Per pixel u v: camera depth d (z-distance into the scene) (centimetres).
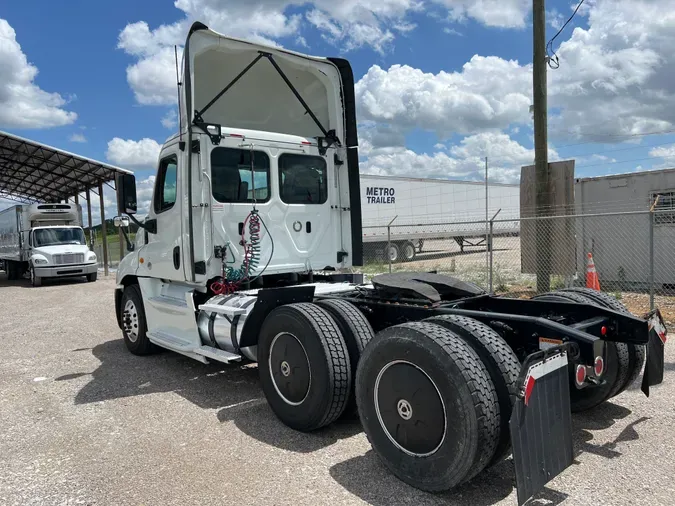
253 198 594
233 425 458
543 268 1015
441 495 325
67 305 1408
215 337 548
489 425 294
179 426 461
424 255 2792
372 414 352
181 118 566
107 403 533
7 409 525
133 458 397
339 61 669
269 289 469
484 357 312
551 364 299
